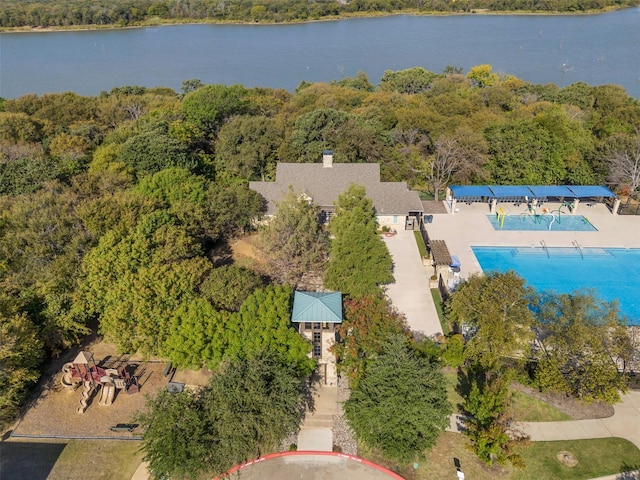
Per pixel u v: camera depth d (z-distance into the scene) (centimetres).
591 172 6625
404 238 5647
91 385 3525
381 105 8925
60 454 3114
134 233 4084
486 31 19525
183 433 2798
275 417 2842
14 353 3222
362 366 3275
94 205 4419
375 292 3938
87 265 3847
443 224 6003
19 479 2956
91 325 4206
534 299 3547
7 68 15638
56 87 13475
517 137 6725
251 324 3297
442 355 3603
